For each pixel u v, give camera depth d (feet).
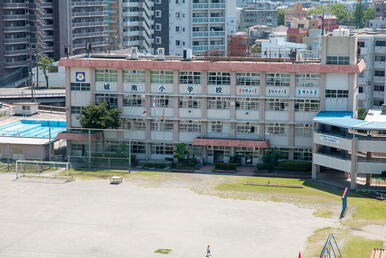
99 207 305.32
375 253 235.40
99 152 378.32
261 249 251.19
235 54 490.49
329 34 413.59
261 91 371.15
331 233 255.50
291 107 369.30
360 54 539.70
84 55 433.48
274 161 365.61
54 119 480.64
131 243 259.60
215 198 317.83
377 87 543.39
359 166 326.65
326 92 363.56
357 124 322.55
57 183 347.56
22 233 271.90
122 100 389.60
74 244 259.19
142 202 312.29
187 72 379.55
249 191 329.31
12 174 366.43
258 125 377.09
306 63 374.63
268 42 589.73
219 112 380.37
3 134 409.08
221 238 263.90
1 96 585.63
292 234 266.77
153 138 391.24
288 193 324.80
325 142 339.16
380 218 284.41
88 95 392.88
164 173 366.84
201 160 385.09
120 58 421.18
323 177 353.72
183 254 247.50
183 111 384.06
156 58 398.83
